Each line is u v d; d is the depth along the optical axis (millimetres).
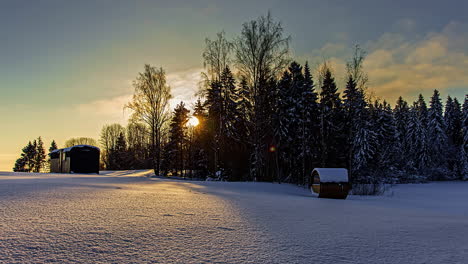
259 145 27562
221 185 20203
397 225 6734
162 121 36812
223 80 28906
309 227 6051
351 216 8078
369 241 4914
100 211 6457
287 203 11133
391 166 45406
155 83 35406
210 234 4965
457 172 55969
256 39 25875
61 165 41688
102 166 86688
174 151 46344
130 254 3707
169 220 5949
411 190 31781
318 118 32531
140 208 7230
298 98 32938
